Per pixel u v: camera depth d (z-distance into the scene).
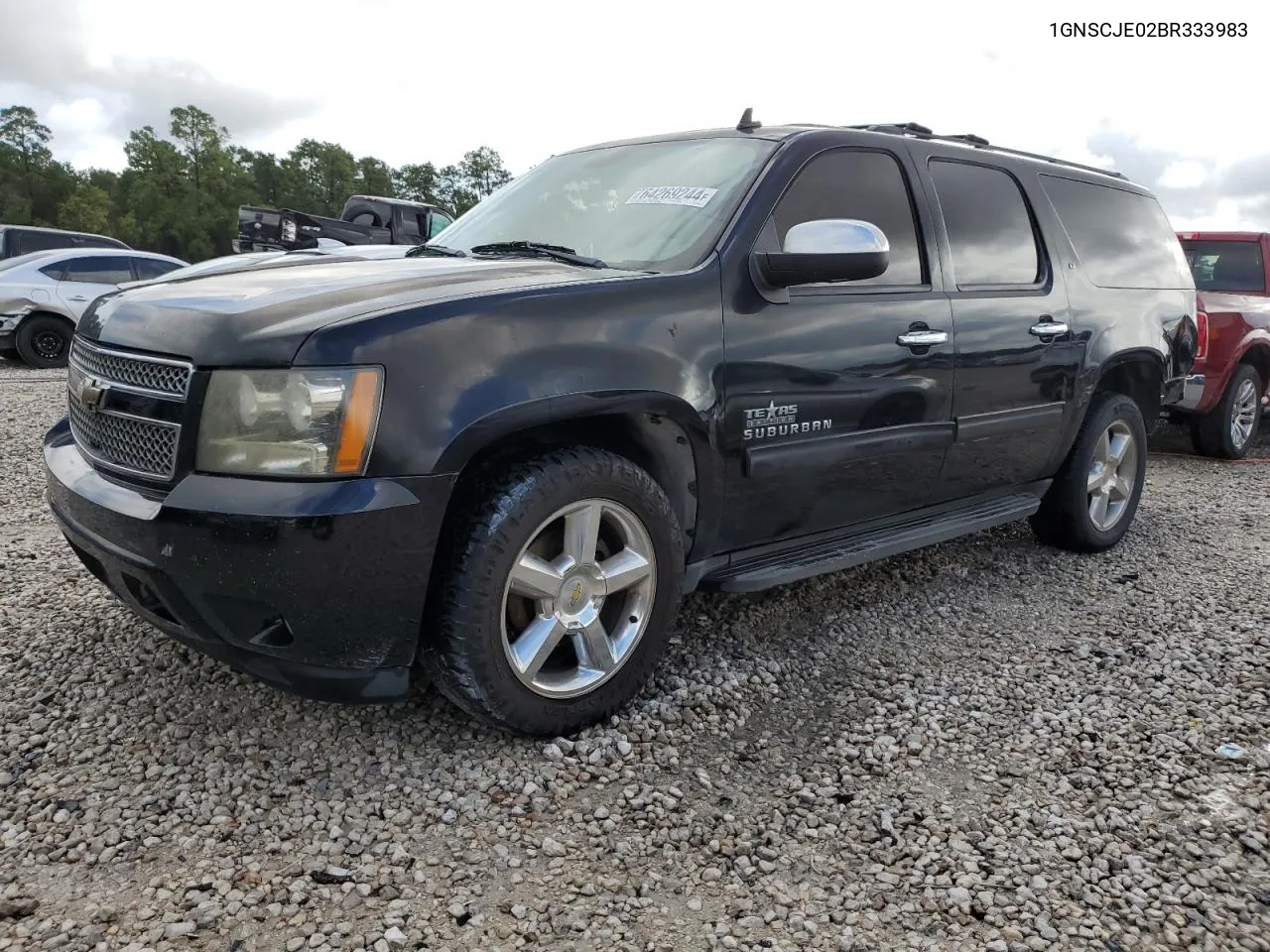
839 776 2.65
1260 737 2.92
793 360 3.08
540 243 3.35
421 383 2.30
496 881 2.16
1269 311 7.93
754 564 3.28
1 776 2.45
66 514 2.66
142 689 2.92
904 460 3.57
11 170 87.94
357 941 1.94
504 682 2.54
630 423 2.79
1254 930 2.07
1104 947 2.02
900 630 3.72
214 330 2.31
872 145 3.57
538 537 2.63
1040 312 4.10
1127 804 2.54
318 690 2.39
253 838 2.26
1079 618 3.91
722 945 1.99
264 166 99.62
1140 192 5.21
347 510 2.20
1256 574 4.55
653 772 2.62
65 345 12.27
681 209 3.17
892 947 2.00
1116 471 4.86
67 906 2.00
